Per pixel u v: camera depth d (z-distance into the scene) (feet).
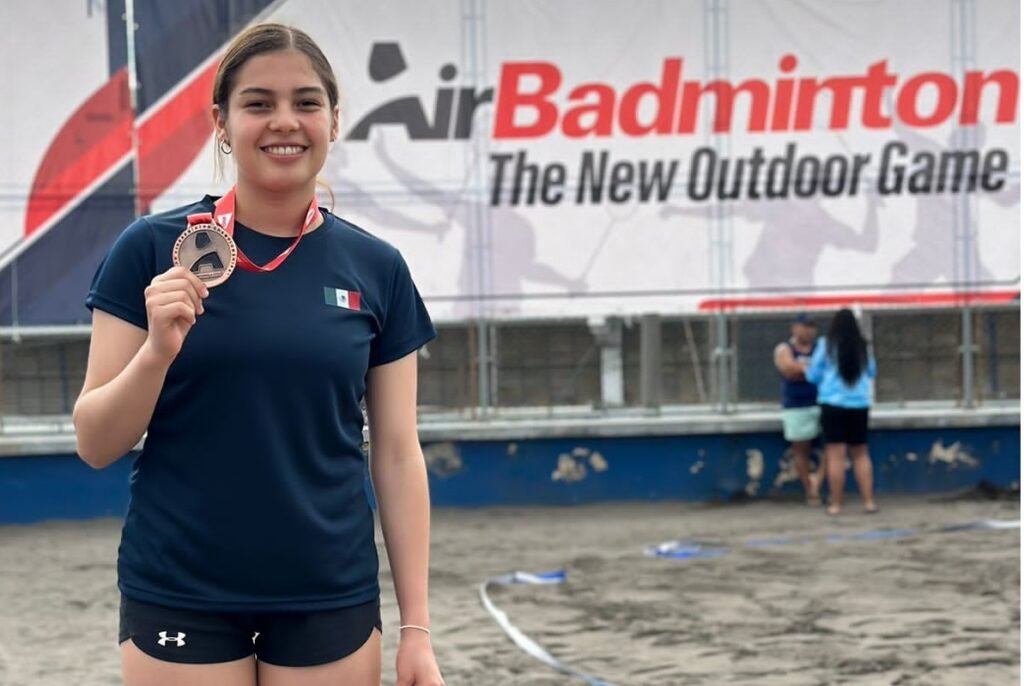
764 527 34.45
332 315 7.65
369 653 7.94
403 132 38.19
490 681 19.62
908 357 39.11
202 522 7.50
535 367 38.75
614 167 38.55
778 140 38.75
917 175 38.91
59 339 37.55
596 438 38.55
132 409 7.15
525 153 38.47
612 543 32.68
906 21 38.75
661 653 21.15
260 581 7.54
